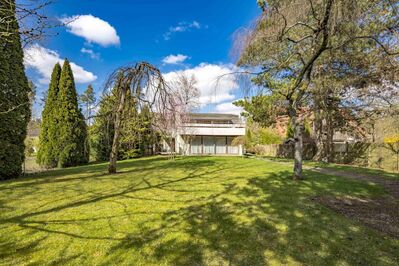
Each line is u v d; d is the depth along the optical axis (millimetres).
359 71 9383
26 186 7125
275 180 8125
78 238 3500
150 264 2834
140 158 20609
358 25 6062
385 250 3148
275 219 4277
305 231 3750
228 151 30125
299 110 16203
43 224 4027
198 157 19250
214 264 2842
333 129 18047
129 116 10078
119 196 5902
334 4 5641
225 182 7758
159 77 9328
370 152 15344
